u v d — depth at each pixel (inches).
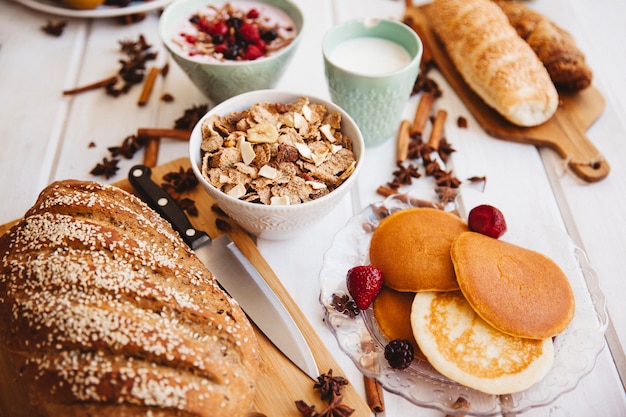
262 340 20.1
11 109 27.6
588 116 27.1
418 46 24.8
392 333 19.9
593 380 20.0
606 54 30.3
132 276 18.4
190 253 20.5
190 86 28.9
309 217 21.3
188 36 26.7
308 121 22.7
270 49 26.6
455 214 23.4
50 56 29.9
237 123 22.6
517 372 18.7
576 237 23.8
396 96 24.4
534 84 26.1
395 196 23.5
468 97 28.1
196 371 17.1
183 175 24.3
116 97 28.4
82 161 25.8
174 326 17.9
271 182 21.2
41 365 17.2
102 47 30.5
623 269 22.7
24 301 18.0
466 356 19.0
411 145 26.2
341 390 19.2
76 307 17.5
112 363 17.0
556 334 19.4
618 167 25.8
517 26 29.4
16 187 24.8
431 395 18.9
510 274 20.1
